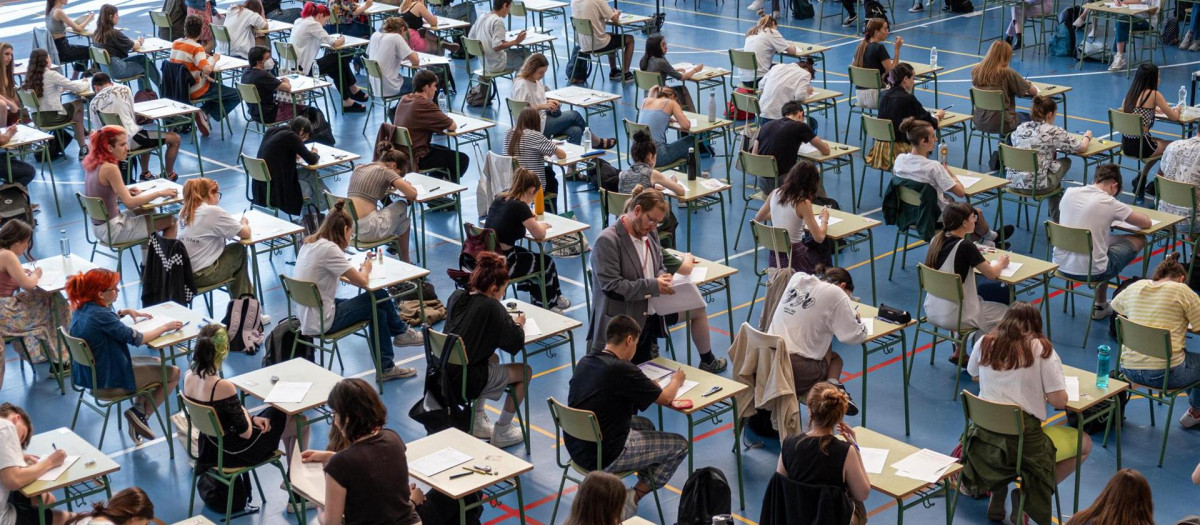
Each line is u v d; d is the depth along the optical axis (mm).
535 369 9992
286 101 15438
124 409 9492
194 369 7461
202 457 7590
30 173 13820
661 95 13359
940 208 11219
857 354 10023
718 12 22984
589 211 13398
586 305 11094
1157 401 9164
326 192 12117
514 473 6883
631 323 7398
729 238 12641
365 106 17734
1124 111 12812
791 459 6531
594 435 7133
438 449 7156
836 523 6410
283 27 19500
